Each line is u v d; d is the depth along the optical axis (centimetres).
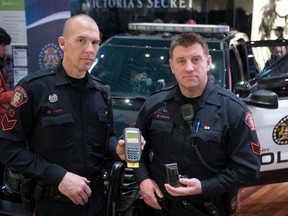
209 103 180
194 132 178
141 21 723
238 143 177
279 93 350
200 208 186
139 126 196
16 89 182
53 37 473
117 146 186
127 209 218
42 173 178
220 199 186
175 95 185
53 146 182
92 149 190
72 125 183
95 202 195
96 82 196
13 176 254
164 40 375
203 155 178
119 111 305
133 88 345
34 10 469
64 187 176
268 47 366
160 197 185
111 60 371
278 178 335
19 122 179
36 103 180
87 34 176
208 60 185
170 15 719
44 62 483
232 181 176
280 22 580
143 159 196
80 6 711
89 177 189
